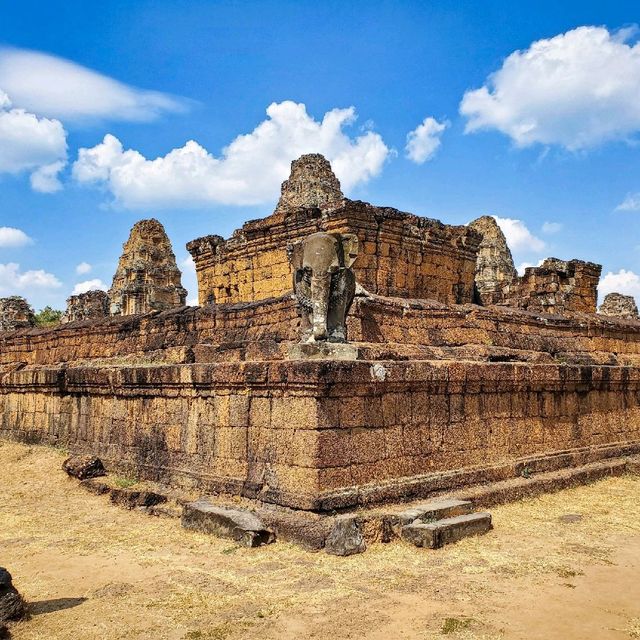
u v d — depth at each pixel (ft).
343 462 37.50
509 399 50.52
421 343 54.44
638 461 58.44
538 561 32.96
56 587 29.50
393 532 35.83
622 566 32.58
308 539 33.76
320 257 40.14
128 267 152.56
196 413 45.09
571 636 24.27
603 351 75.87
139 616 25.99
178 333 64.28
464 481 44.52
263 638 23.94
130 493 44.55
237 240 76.13
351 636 24.07
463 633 24.29
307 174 84.33
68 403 60.95
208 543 35.55
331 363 36.86
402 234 66.39
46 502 47.14
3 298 144.97
